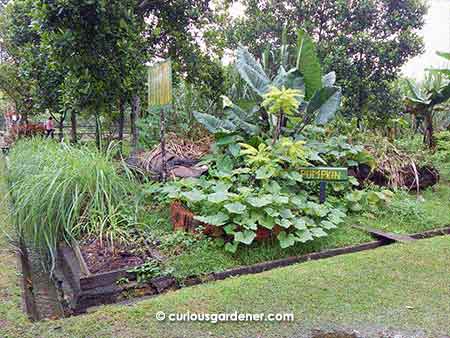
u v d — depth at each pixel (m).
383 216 4.02
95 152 3.74
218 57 6.63
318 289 2.28
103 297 2.41
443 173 6.01
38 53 6.56
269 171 3.45
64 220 3.04
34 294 2.70
